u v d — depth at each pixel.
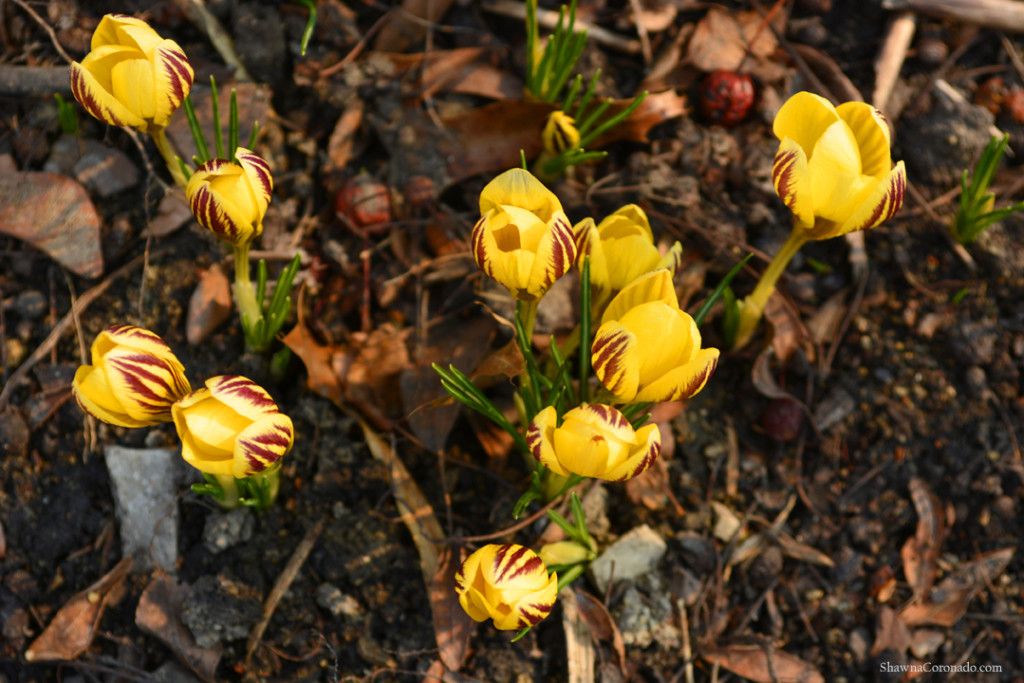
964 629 0.70
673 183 0.72
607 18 0.75
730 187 0.73
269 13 0.73
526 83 0.73
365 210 0.71
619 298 0.62
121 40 0.64
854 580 0.70
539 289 0.61
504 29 0.74
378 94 0.73
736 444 0.71
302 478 0.69
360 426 0.69
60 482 0.69
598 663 0.68
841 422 0.71
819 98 0.63
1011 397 0.71
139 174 0.71
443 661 0.67
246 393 0.61
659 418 0.70
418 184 0.71
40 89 0.71
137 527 0.68
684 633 0.68
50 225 0.70
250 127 0.72
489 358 0.66
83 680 0.67
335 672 0.67
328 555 0.68
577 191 0.72
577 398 0.68
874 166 0.64
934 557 0.70
